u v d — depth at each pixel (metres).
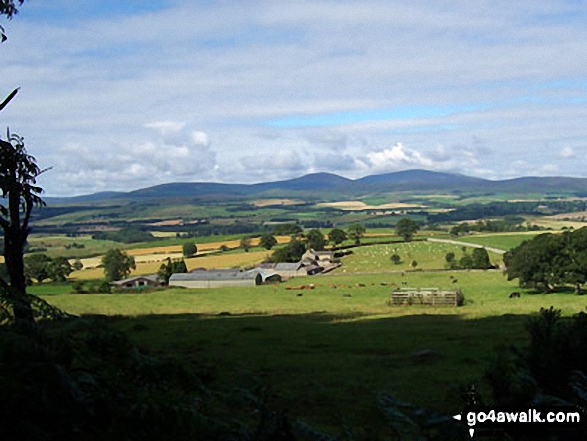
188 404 5.99
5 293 7.11
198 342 30.97
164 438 5.24
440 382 19.12
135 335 34.25
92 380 5.62
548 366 9.16
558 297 67.38
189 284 111.88
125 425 5.32
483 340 30.61
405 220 185.12
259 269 122.75
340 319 47.47
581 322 10.04
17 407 4.97
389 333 35.56
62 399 5.22
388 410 6.69
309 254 144.50
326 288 91.50
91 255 171.38
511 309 51.50
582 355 9.16
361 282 101.00
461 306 57.78
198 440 5.39
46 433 4.93
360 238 190.88
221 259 157.50
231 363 22.64
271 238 175.88
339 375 20.69
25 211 16.27
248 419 7.00
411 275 109.94
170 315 51.38
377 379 19.77
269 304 65.88
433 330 36.66
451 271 115.06
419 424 6.55
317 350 28.22
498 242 167.12
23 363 5.34
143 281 117.12
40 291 87.81
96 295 77.06
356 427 12.66
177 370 6.70
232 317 49.50
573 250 72.62
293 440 5.80
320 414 14.45
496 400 7.61
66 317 7.38
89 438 4.98
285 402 15.45
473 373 20.56
